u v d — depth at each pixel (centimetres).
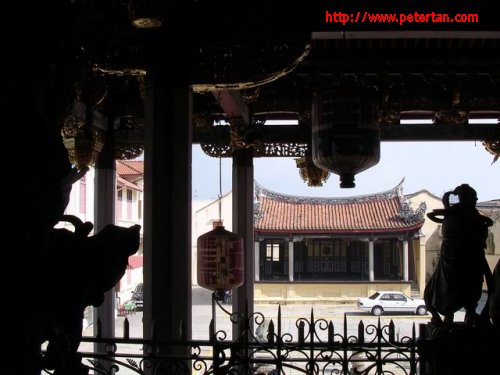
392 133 1370
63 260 460
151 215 723
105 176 1273
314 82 1132
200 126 1300
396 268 4303
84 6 449
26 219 372
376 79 1125
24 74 374
